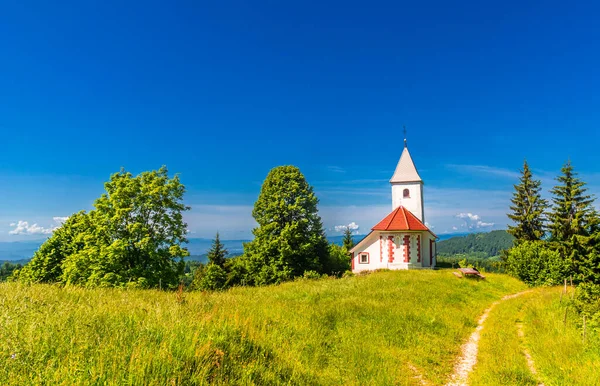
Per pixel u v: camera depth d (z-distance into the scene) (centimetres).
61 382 508
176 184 2814
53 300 988
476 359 1205
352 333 1315
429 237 4409
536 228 4953
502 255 5131
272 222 3703
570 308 1623
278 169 3966
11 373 501
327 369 960
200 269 5081
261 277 3481
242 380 673
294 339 1114
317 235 3834
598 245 4134
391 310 1658
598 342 1151
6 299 892
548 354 1152
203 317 923
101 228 2469
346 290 2175
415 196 4691
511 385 936
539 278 3309
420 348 1250
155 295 1435
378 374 976
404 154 4838
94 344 653
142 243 2478
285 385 738
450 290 2475
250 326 980
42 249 3275
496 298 2597
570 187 4541
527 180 5116
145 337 712
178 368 619
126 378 552
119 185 2652
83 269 2448
